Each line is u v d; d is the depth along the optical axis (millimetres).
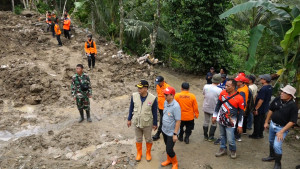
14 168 4840
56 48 13289
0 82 8742
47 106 7695
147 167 4969
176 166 4816
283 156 5406
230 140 5102
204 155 5441
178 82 11211
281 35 7012
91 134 6219
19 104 7520
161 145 5840
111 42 15633
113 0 15727
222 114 5023
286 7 6371
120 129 6562
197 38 11766
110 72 10930
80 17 18391
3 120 6641
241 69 14352
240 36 16141
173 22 12391
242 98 4852
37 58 11469
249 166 5020
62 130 6363
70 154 5387
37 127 6488
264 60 13273
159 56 15391
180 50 12711
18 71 9281
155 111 4824
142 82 4590
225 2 11344
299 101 6922
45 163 5020
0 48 11914
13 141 5777
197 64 12414
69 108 7680
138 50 16469
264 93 5762
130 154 5422
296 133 6457
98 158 5262
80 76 6449
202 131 6676
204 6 11336
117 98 8555
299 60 6586
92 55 10852
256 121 6090
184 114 5641
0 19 16156
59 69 10492
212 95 5723
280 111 4547
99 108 7754
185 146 5840
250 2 6578
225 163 5137
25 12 18609
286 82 7344
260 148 5770
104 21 16797
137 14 15617
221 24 11359
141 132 5020
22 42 13227
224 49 12500
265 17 11328
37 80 8789
